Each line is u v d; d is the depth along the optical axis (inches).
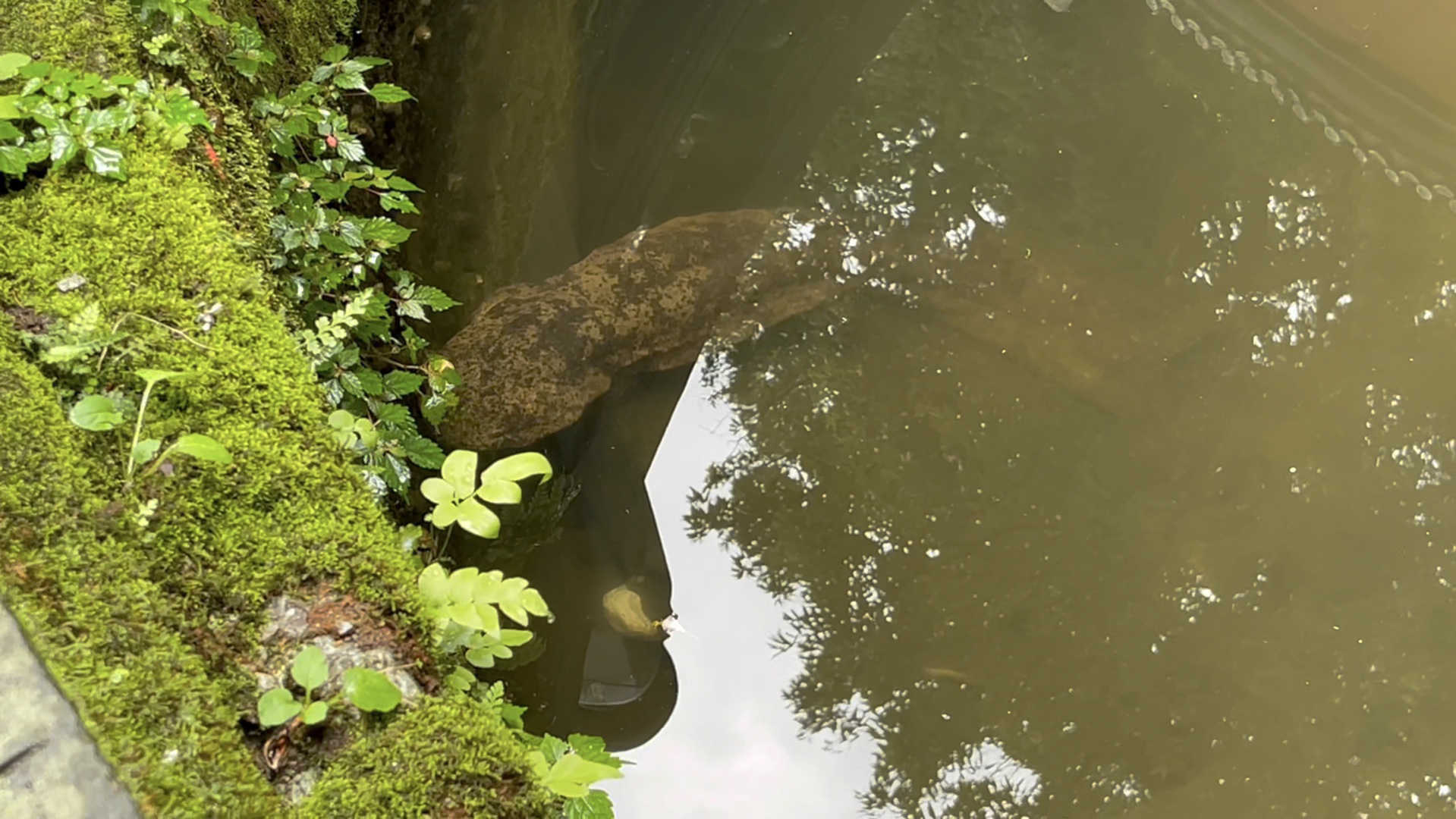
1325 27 202.8
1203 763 152.0
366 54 152.3
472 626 79.0
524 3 178.4
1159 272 188.1
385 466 108.7
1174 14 213.3
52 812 59.4
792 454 170.7
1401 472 175.2
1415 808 150.1
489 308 152.9
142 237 88.2
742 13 202.7
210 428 79.7
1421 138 193.8
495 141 167.6
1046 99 210.7
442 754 69.7
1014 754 149.2
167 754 62.9
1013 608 160.4
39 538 69.1
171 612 69.7
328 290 114.1
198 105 99.3
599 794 75.2
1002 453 172.9
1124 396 176.7
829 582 159.3
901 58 214.5
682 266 168.2
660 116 190.9
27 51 95.0
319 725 69.0
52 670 63.7
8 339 78.4
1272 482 173.8
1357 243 191.9
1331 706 158.7
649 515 159.9
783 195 191.5
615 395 163.6
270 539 76.0
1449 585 168.4
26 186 88.4
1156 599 163.9
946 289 182.9
